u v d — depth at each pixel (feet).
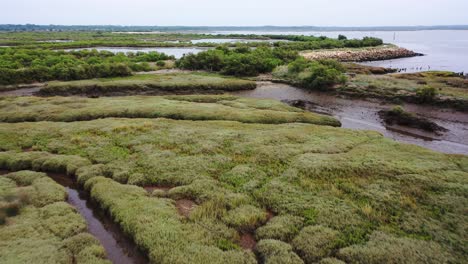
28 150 97.09
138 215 60.03
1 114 135.85
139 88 207.31
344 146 94.94
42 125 117.60
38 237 54.24
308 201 64.49
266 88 217.77
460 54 443.73
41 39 585.22
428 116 148.66
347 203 63.46
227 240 54.54
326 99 187.73
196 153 91.40
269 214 62.69
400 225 56.39
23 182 75.66
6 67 235.20
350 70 279.28
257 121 129.90
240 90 213.25
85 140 101.91
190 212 61.82
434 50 513.04
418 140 122.62
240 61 266.16
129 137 104.17
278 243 52.13
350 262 47.93
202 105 151.74
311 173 75.92
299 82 222.28
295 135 104.73
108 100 163.32
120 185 73.10
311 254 49.98
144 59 322.34
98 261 48.70
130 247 55.16
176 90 207.72
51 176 82.84
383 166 78.23
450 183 69.46
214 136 104.12
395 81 205.57
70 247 52.11
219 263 47.93
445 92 170.40
